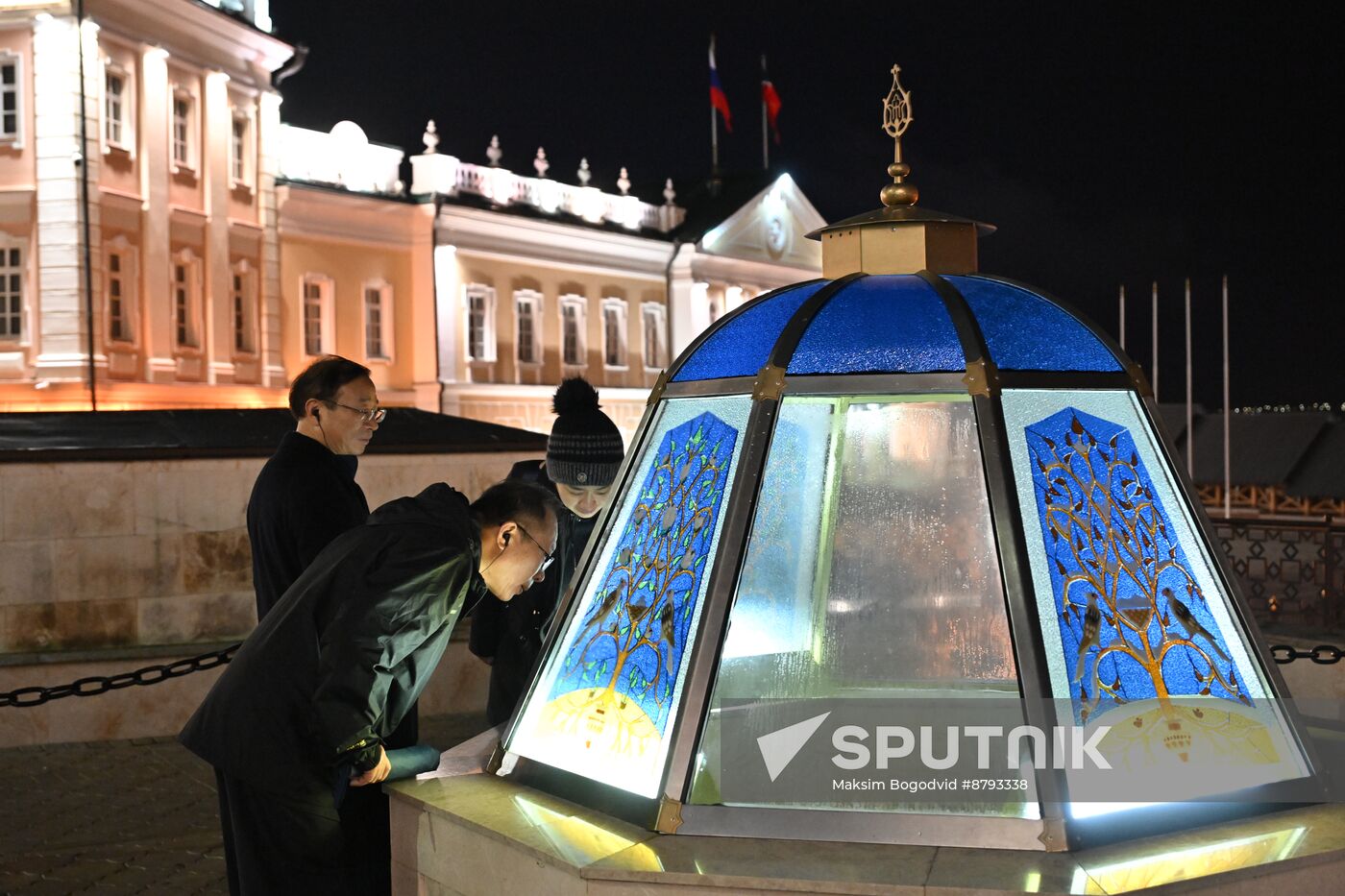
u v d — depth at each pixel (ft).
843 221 11.92
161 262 81.61
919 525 12.01
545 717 11.05
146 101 80.64
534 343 112.57
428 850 10.36
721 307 130.11
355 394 13.17
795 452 12.04
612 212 121.49
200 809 20.77
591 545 11.50
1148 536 10.30
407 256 102.01
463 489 29.71
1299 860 8.70
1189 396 120.47
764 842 9.16
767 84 136.05
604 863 8.83
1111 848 8.89
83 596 26.09
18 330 76.79
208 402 84.99
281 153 93.15
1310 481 114.73
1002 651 11.57
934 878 8.34
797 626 11.91
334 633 10.06
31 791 21.95
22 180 76.23
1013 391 10.16
